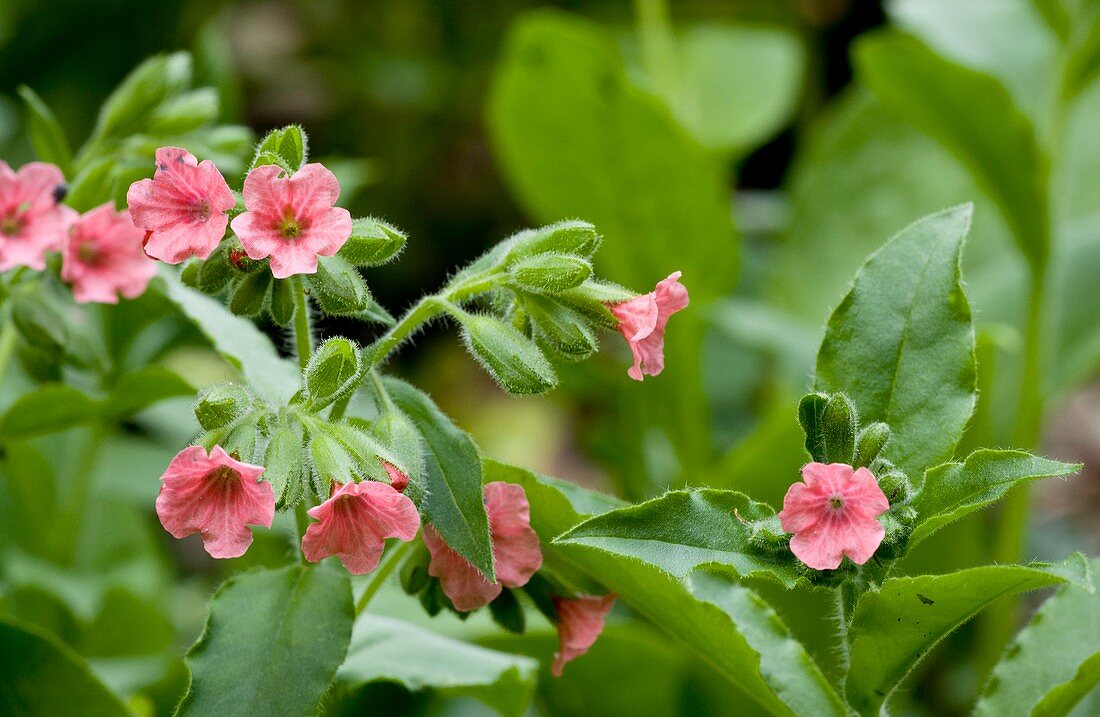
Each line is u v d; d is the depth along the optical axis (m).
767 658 0.53
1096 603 0.55
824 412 0.51
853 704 0.52
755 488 0.65
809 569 0.50
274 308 0.51
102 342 0.64
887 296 0.53
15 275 0.57
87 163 0.59
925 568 0.65
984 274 0.80
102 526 0.67
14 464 0.64
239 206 0.51
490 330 0.52
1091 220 0.81
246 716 0.51
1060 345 0.74
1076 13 0.67
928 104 0.66
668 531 0.50
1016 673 0.55
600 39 0.69
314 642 0.52
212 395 0.51
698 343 0.75
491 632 0.61
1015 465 0.50
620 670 0.63
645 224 0.75
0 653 0.55
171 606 0.69
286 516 0.55
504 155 0.76
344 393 0.51
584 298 0.52
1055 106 0.67
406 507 0.49
